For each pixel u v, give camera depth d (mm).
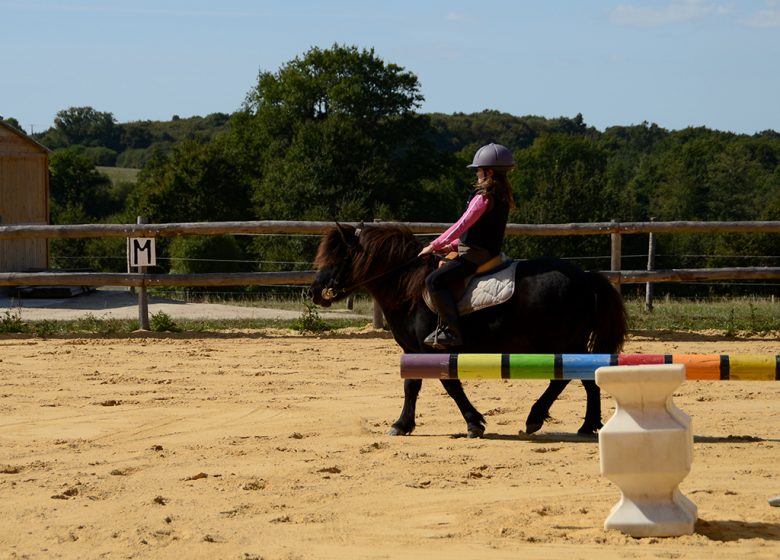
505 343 8367
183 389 11484
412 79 58969
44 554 5352
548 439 8617
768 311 18641
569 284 8258
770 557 5137
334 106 57469
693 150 77000
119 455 8031
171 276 16984
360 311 21672
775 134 110188
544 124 134125
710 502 6316
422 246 8836
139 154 152500
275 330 17172
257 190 56500
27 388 11555
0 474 7367
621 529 5594
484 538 5594
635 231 16953
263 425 9383
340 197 52906
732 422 9305
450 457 7824
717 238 48281
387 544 5492
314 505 6383
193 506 6367
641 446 5559
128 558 5258
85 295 25203
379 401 10711
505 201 8312
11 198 25828
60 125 165875
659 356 7641
